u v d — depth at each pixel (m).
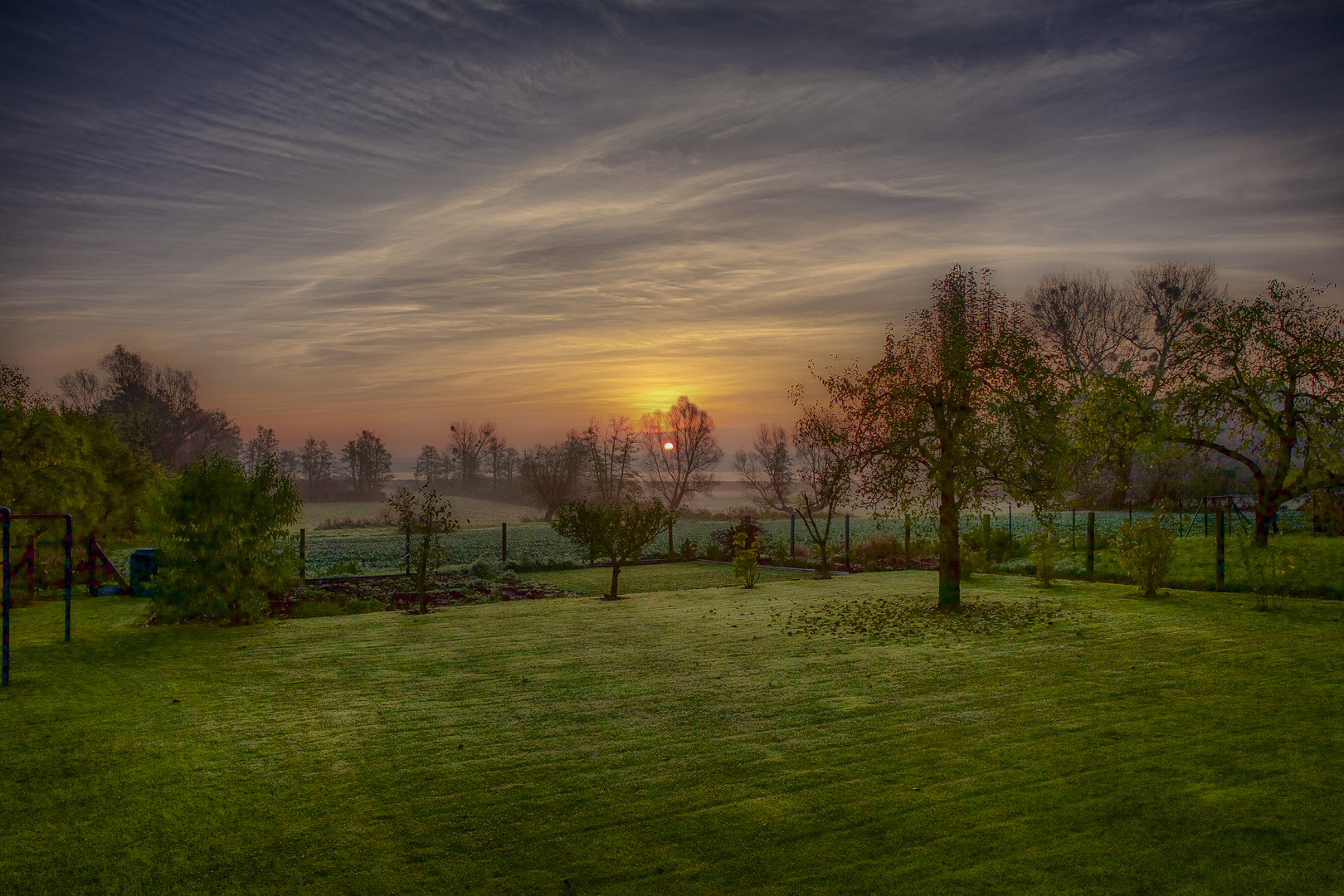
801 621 13.09
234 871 4.43
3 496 17.23
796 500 27.89
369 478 110.81
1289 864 4.27
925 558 25.78
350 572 23.09
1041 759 5.96
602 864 4.47
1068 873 4.23
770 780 5.67
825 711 7.41
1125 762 5.85
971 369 13.30
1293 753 5.96
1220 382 19.67
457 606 15.69
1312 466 19.00
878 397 13.84
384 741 6.68
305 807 5.29
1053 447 13.29
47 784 5.69
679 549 30.33
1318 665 8.95
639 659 9.99
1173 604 14.16
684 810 5.18
